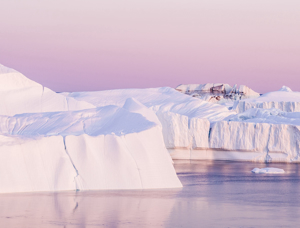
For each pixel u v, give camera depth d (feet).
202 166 623.36
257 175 504.02
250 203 303.68
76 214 246.47
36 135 324.60
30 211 250.57
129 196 296.10
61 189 308.40
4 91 464.24
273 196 338.54
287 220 249.96
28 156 305.12
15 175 299.99
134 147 329.93
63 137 323.57
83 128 363.35
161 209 264.93
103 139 325.21
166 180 339.57
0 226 220.43
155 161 336.29
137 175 325.62
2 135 306.35
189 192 331.16
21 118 376.27
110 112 378.12
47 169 309.42
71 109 468.75
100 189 315.58
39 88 476.95
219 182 428.56
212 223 236.84
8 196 285.43
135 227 222.89
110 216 243.81
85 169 315.78
